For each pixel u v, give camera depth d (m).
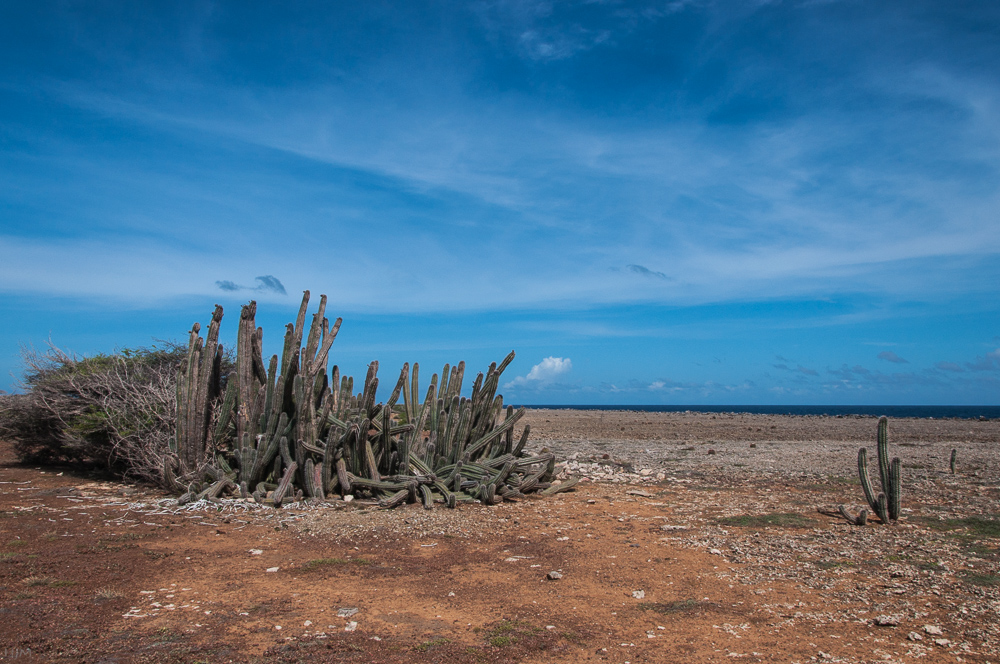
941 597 6.12
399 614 5.78
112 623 5.34
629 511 10.54
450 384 13.39
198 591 6.25
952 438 25.83
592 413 56.06
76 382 13.93
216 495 10.62
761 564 7.37
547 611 5.91
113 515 9.50
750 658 4.88
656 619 5.72
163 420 12.40
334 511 10.00
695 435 27.61
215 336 11.73
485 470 11.65
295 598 6.13
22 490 11.68
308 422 11.16
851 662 4.77
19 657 4.60
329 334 12.45
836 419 43.41
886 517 9.31
